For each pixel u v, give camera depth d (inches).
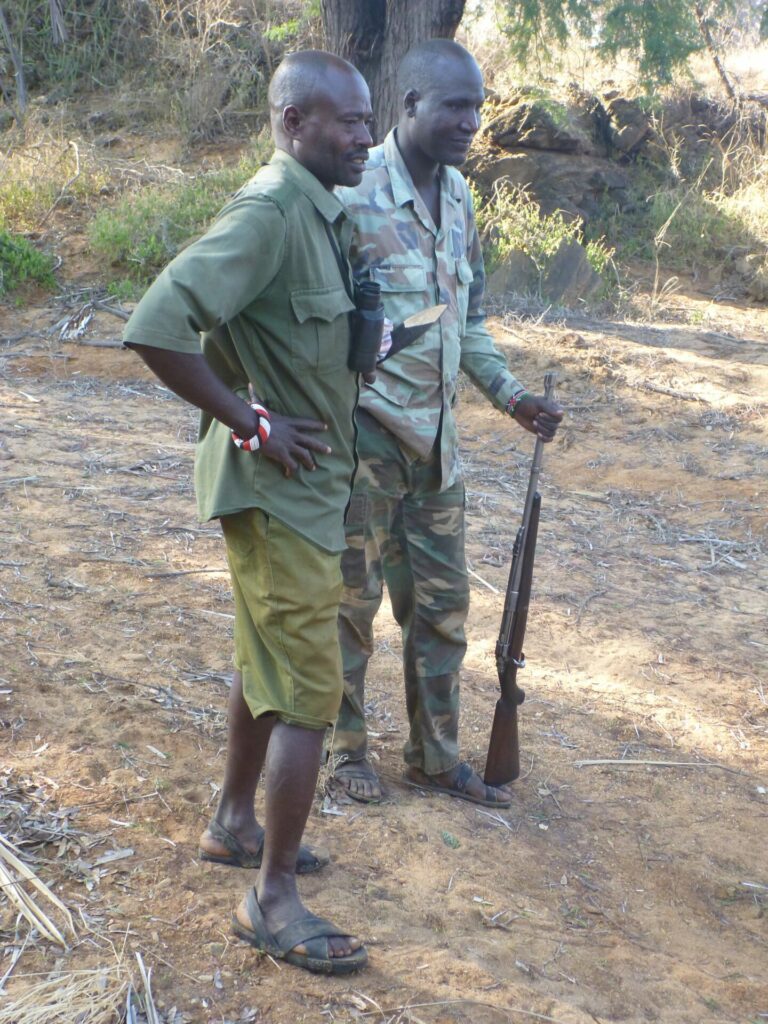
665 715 167.0
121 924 101.7
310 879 114.1
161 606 175.2
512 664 135.2
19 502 215.2
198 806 122.2
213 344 98.3
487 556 220.8
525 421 133.6
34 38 543.8
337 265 96.3
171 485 237.3
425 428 123.3
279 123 96.2
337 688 97.6
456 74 117.9
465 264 127.6
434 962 103.4
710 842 137.4
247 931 100.2
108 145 490.3
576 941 113.7
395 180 121.1
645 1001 106.3
